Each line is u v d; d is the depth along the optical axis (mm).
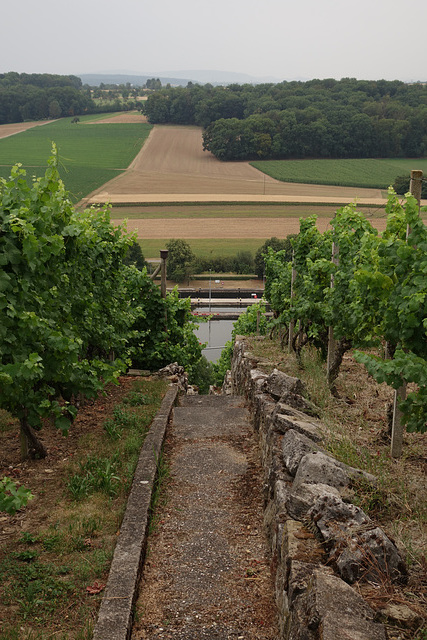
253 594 4539
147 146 161750
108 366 7086
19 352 5711
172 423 9062
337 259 9758
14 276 5715
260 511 5977
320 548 3828
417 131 143500
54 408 6047
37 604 4137
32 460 6824
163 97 192625
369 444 6156
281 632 3832
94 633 3754
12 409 5930
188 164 146500
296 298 12367
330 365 9008
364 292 6770
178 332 17141
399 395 5672
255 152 149375
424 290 5391
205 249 86625
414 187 5684
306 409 7074
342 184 125125
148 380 12008
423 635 3010
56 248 6094
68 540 4996
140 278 15469
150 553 5125
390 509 4488
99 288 9953
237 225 99125
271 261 22188
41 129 185250
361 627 2930
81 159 145625
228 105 180500
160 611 4301
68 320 7680
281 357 12492
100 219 10820
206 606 4375
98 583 4398
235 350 18453
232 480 6777
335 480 4656
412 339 5613
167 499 6227
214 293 75250
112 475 6113
